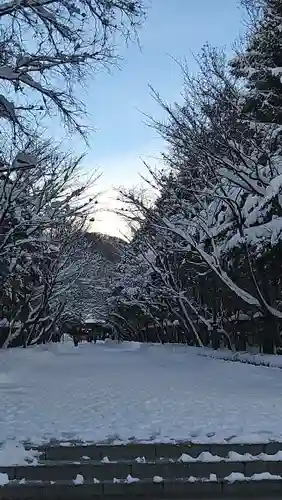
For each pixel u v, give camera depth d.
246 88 21.64
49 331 48.00
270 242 18.89
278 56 20.70
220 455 7.72
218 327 32.41
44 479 7.25
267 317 23.39
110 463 7.43
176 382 15.47
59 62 12.35
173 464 7.47
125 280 49.47
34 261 31.53
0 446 7.75
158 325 51.53
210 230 25.31
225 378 16.42
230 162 20.14
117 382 15.73
